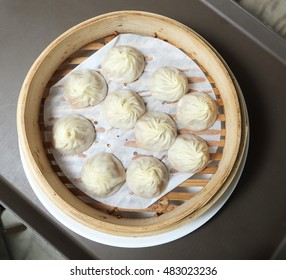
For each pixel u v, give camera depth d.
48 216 0.27
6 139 0.29
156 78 0.28
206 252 0.27
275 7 0.31
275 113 0.29
